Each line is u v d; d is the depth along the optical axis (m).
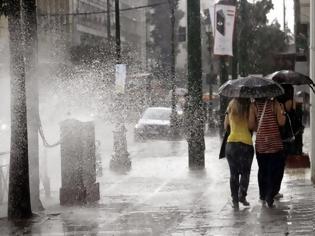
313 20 21.03
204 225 15.20
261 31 101.88
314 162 21.81
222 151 18.11
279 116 17.53
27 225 15.85
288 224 14.96
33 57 17.61
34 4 17.53
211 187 22.00
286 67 69.50
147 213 17.12
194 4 28.09
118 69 29.34
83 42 107.44
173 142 46.38
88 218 16.61
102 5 133.50
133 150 39.28
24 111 16.59
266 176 17.91
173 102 49.22
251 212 16.80
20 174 16.72
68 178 18.70
